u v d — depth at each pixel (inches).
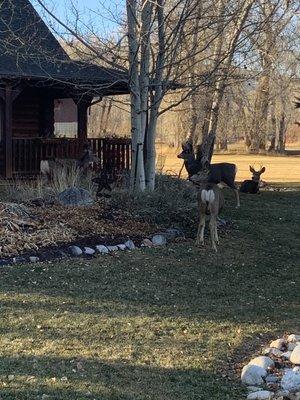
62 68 576.4
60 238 352.8
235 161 1395.2
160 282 302.7
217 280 315.6
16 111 684.1
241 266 345.7
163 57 451.8
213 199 374.9
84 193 431.2
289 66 1040.8
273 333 238.4
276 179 888.3
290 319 257.3
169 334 229.0
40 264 313.1
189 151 556.7
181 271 325.1
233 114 1241.4
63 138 635.5
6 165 589.3
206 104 679.1
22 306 250.4
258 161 1411.2
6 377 180.1
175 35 446.6
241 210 524.7
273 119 1923.0
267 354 213.0
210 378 189.5
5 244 330.6
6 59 555.8
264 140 1894.7
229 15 442.9
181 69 538.3
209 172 524.4
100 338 219.6
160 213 418.9
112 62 443.8
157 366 196.5
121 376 185.9
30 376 181.6
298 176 954.1
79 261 323.9
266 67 601.6
